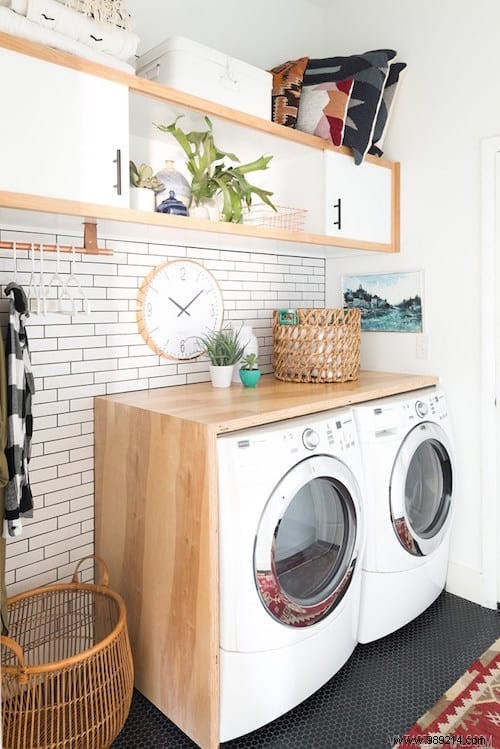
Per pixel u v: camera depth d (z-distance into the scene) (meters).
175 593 1.66
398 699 1.81
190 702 1.63
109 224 1.71
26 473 1.59
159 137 2.08
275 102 2.25
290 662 1.68
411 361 2.59
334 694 1.84
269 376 2.56
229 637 1.56
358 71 2.29
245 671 1.58
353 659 2.03
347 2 2.75
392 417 2.08
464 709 1.76
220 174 1.97
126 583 1.87
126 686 1.63
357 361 2.38
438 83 2.41
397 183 2.57
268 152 2.27
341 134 2.21
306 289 2.83
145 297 2.13
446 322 2.45
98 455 2.00
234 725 1.60
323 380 2.31
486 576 2.37
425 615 2.32
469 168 2.33
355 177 2.36
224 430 1.55
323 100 2.25
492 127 2.25
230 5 2.42
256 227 1.99
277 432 1.64
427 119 2.46
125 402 1.88
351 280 2.81
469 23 2.30
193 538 1.58
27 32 1.37
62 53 1.44
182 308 2.27
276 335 2.44
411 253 2.55
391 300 2.64
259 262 2.58
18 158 1.37
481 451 2.37
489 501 2.35
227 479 1.52
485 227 2.28
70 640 1.95
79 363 1.96
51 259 1.87
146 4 2.10
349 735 1.66
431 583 2.30
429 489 2.38
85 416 1.99
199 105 1.77
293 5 2.72
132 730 1.70
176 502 1.63
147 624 1.79
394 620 2.12
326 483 1.83
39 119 1.40
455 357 2.43
